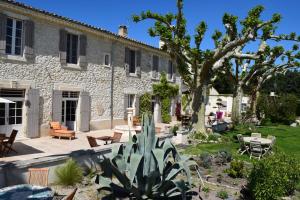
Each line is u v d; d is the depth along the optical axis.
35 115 14.90
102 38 19.11
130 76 21.78
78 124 17.69
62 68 16.44
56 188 7.70
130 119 17.31
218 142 16.44
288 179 7.96
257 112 31.39
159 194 6.68
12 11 13.84
